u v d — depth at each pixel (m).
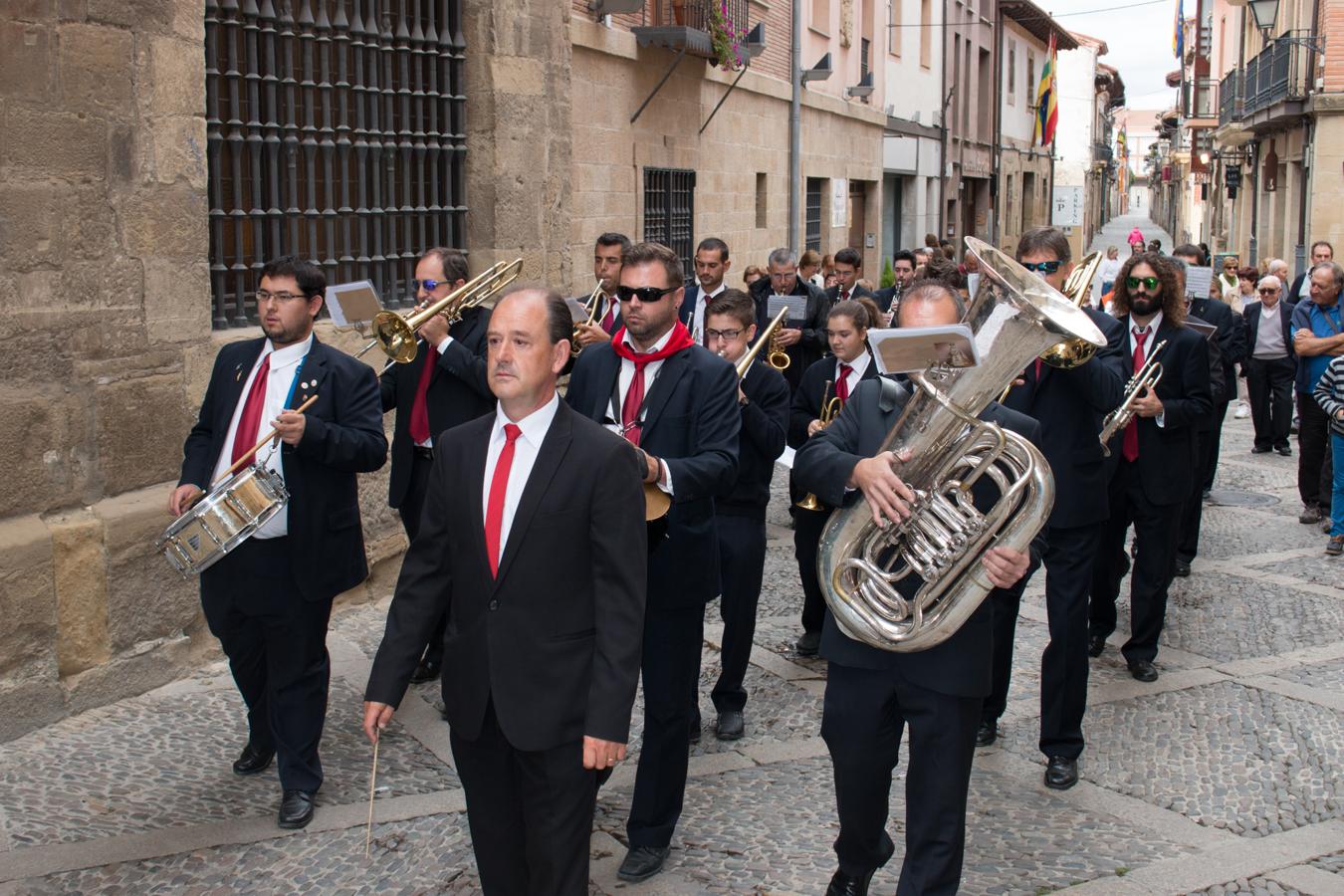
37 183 5.24
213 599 4.55
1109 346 5.37
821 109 19.05
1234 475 11.89
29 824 4.47
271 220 6.86
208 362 6.14
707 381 4.34
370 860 4.28
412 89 7.89
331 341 7.13
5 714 5.13
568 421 3.31
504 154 8.28
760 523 5.41
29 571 5.20
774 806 4.76
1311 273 9.73
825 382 6.42
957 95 30.94
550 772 3.25
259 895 4.06
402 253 7.86
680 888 4.14
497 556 3.27
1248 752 5.31
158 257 5.82
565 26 8.80
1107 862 4.32
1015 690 6.08
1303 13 23.64
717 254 8.02
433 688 5.91
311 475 4.53
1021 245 5.09
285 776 4.51
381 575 7.36
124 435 5.69
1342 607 7.53
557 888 3.29
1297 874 4.23
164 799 4.70
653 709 4.18
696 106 13.66
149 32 5.70
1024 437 3.90
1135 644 6.21
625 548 3.25
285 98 6.93
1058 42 45.56
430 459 5.65
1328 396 8.77
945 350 3.21
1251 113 26.72
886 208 26.48
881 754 3.68
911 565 3.57
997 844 4.45
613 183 11.62
